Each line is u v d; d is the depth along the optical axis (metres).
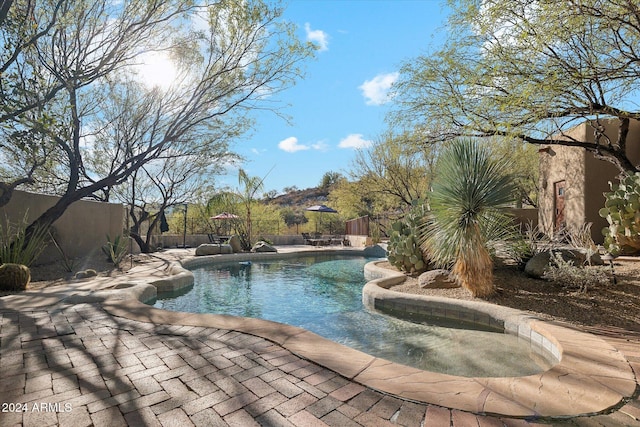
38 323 3.87
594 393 2.32
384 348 3.95
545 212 11.49
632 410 2.12
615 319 4.06
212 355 2.97
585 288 4.86
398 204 18.91
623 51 4.80
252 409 2.12
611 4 4.11
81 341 3.30
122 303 4.78
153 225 14.20
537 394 2.31
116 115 11.05
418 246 7.38
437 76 6.05
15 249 6.44
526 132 5.89
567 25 4.28
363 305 6.13
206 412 2.08
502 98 5.07
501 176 5.38
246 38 8.16
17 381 2.47
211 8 7.55
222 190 16.11
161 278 7.05
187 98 9.22
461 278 5.52
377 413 2.09
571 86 4.87
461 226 5.33
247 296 6.93
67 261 8.37
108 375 2.58
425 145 7.45
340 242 21.39
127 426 1.94
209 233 18.78
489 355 3.71
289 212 31.86
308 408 2.14
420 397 2.27
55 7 6.86
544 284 5.48
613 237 6.20
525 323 4.05
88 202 10.89
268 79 8.77
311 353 3.00
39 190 10.94
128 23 7.34
